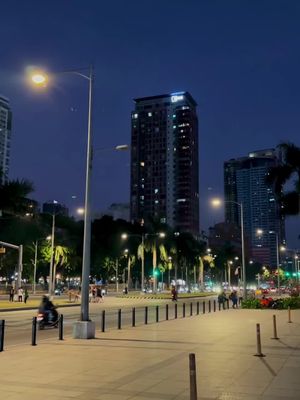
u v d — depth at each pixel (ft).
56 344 52.13
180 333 63.62
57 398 27.78
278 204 149.48
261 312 112.57
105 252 333.42
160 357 42.83
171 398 27.89
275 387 30.63
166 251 302.45
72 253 286.87
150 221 294.66
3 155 609.83
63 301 173.47
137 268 394.32
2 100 610.65
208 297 260.21
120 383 31.89
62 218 296.30
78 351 46.60
